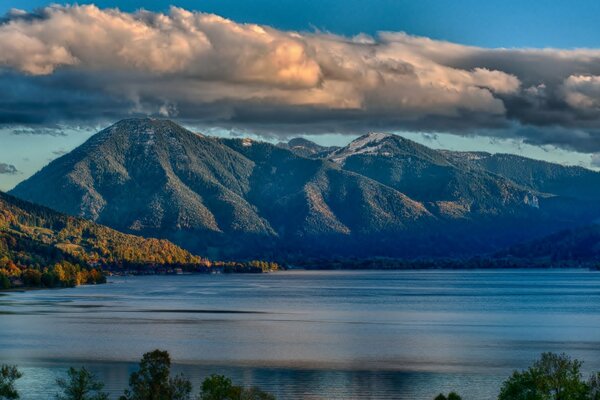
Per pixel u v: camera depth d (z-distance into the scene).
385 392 187.50
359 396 183.50
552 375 141.12
